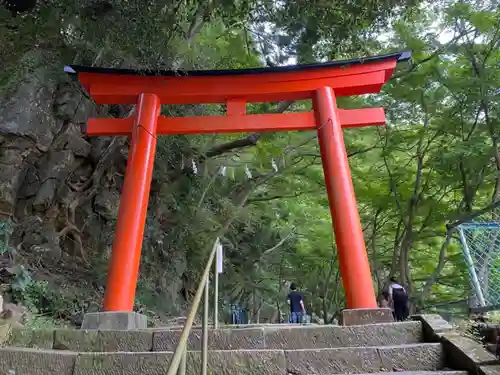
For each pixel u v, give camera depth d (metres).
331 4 5.86
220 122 7.73
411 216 13.71
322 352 4.08
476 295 5.31
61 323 7.61
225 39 12.05
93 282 10.34
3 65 7.29
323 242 18.89
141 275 11.51
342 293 20.25
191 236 13.00
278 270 20.22
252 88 7.86
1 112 9.81
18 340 4.61
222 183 14.77
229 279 16.00
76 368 4.02
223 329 4.61
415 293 14.12
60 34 7.85
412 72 12.66
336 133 7.11
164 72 7.69
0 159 9.92
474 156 11.66
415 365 3.98
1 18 5.98
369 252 17.52
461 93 12.70
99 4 5.73
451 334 4.17
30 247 9.86
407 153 15.20
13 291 7.46
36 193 10.33
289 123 7.64
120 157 12.11
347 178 6.69
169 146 12.21
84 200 11.28
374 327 4.54
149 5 5.39
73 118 10.97
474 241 5.50
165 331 4.61
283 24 6.41
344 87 7.71
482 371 3.40
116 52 8.23
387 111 13.92
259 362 4.04
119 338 4.60
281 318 21.58
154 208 12.57
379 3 5.86
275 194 17.09
